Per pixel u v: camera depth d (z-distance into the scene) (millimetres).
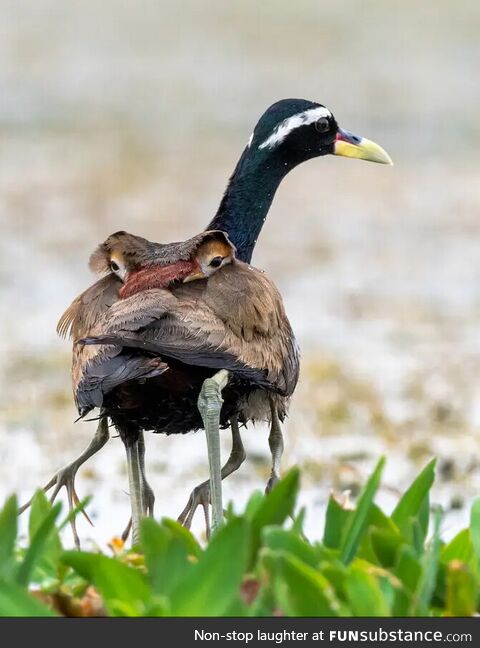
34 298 21719
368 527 6703
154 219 27547
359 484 12820
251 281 8516
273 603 5945
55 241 25453
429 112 37406
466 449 14094
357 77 41219
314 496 12531
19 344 18781
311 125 10711
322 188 31422
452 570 6055
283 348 8766
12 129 36312
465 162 33688
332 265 24203
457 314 20953
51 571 6859
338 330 19953
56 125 36750
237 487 12859
